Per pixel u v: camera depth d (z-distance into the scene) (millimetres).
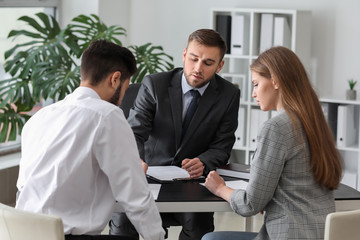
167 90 3486
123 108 3908
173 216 3430
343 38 5770
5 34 5492
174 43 6395
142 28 6473
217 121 3436
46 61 5129
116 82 2572
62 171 2369
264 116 5730
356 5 5691
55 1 5875
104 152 2387
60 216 2404
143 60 5430
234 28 5793
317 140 2469
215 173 2854
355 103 5473
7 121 5156
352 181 5570
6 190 5137
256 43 5773
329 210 2523
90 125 2396
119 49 2578
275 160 2447
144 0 6426
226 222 5230
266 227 2547
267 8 5980
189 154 3453
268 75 2547
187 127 3469
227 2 6129
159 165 3473
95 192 2455
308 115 2477
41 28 5246
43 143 2451
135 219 2418
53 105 2539
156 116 3455
